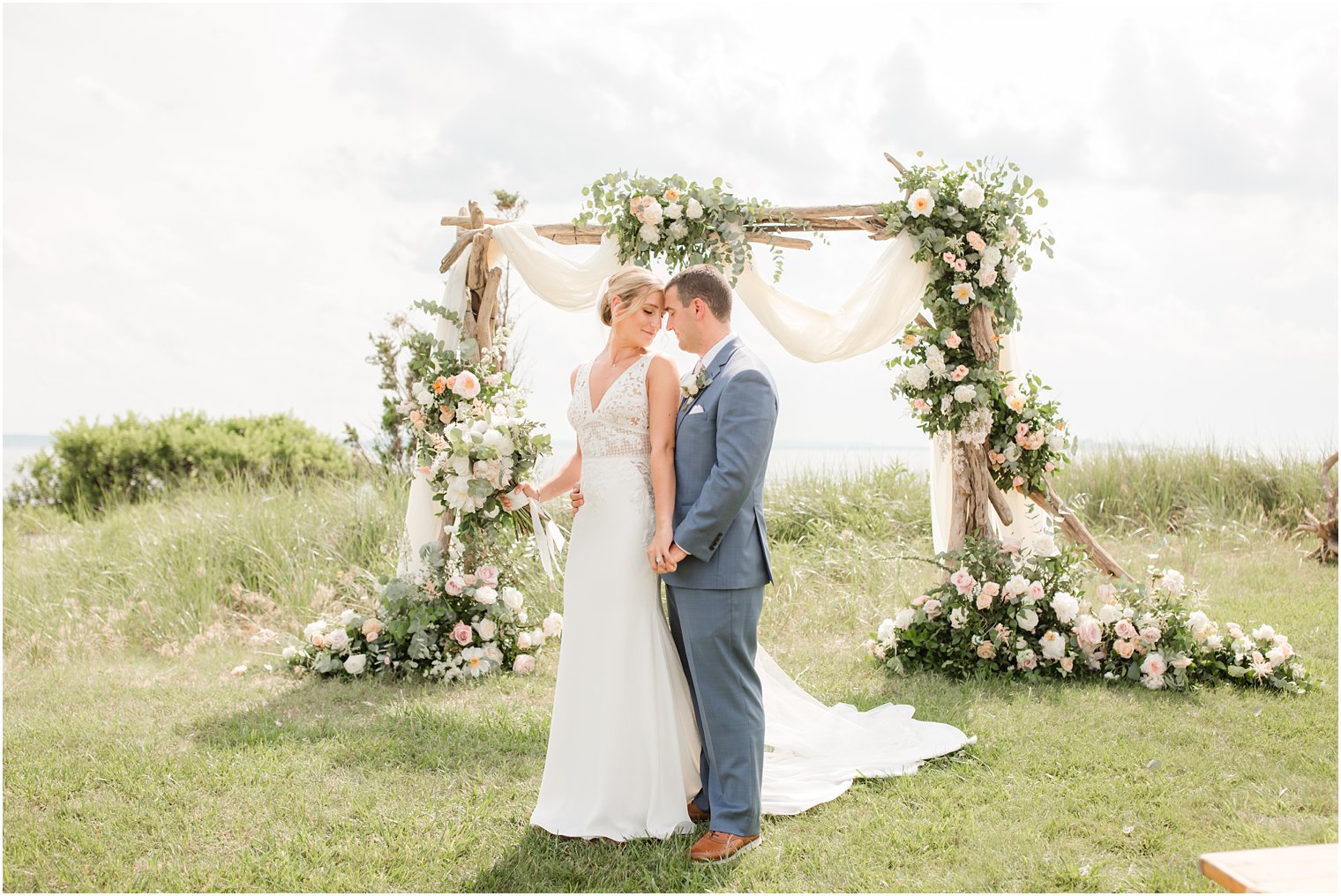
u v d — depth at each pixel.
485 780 3.29
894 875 2.59
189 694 4.41
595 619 2.88
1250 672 4.38
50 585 6.44
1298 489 8.68
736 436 2.69
